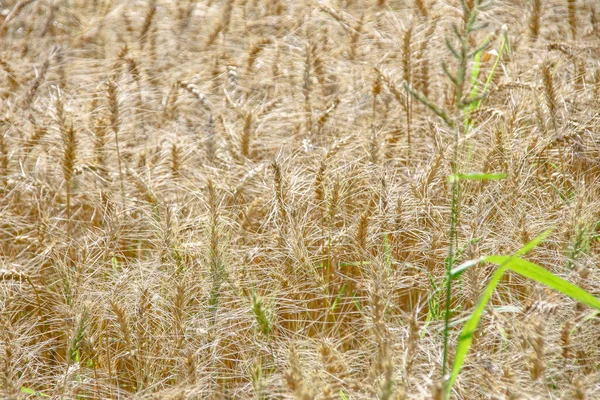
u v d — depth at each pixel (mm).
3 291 3607
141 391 3438
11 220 3795
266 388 3357
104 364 3551
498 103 3920
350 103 3998
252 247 3631
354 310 3652
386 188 3646
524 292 3574
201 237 3592
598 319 3422
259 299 3459
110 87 3814
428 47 3975
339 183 3615
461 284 3523
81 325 3480
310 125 3918
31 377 3535
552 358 3354
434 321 3479
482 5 3295
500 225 3615
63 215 3844
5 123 3939
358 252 3600
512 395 3268
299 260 3580
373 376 3342
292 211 3619
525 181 3646
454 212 3449
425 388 3299
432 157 3699
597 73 3842
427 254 3604
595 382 3336
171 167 3832
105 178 3840
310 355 3439
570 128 3705
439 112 3316
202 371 3451
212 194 3570
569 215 3537
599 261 3490
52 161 3902
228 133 3848
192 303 3529
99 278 3605
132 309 3537
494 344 3436
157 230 3650
